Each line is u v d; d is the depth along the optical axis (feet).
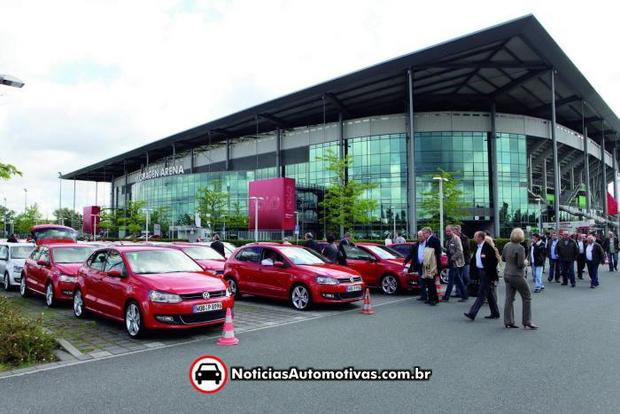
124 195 292.61
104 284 28.37
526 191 152.15
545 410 14.15
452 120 148.05
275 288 36.91
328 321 30.09
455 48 111.14
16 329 21.80
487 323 29.09
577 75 132.46
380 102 153.58
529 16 99.55
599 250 50.65
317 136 168.04
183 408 14.58
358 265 46.52
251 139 195.72
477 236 33.01
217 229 167.63
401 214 146.92
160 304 24.18
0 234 232.94
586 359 20.15
